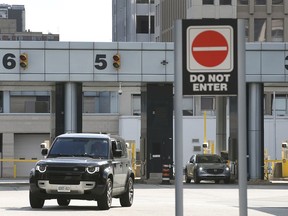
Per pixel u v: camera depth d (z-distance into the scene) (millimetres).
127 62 122375
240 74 29469
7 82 124562
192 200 79688
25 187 108062
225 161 127812
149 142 125000
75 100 123625
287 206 70500
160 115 125000
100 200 60625
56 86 123875
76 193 59875
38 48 121562
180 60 29562
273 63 123875
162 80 122625
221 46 29516
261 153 124812
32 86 131625
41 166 60438
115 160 63312
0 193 89312
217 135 158875
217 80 29531
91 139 63094
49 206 65125
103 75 122000
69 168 59938
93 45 122250
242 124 29281
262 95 125500
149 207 65625
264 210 64875
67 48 121938
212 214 58656
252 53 124000
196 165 125938
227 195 89500
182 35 29625
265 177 139875
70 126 123250
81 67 122000
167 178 116250
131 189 67188
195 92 29531
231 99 128250
